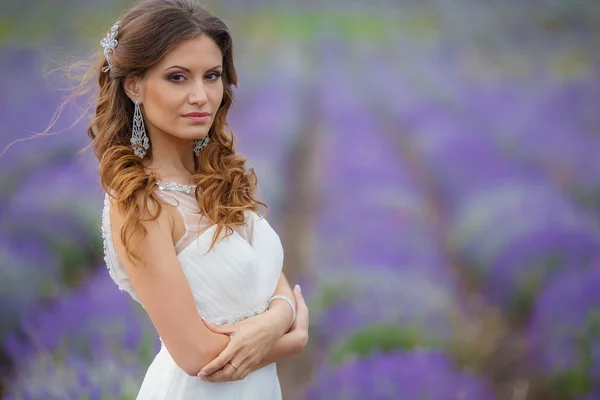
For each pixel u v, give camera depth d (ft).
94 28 81.00
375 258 29.04
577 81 75.72
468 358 19.93
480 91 79.05
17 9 84.74
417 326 21.27
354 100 77.56
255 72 90.58
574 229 28.45
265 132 57.93
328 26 124.47
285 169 47.83
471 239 29.25
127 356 17.31
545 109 65.16
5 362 17.71
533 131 56.13
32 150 40.96
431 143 53.01
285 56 105.81
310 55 108.78
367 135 60.08
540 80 80.94
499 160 47.62
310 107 74.69
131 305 20.11
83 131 43.37
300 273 28.25
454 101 74.74
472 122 62.44
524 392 17.93
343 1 132.36
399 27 121.39
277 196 38.91
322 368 19.20
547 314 20.54
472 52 101.60
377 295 23.98
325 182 45.32
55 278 24.11
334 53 110.73
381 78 92.27
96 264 26.81
